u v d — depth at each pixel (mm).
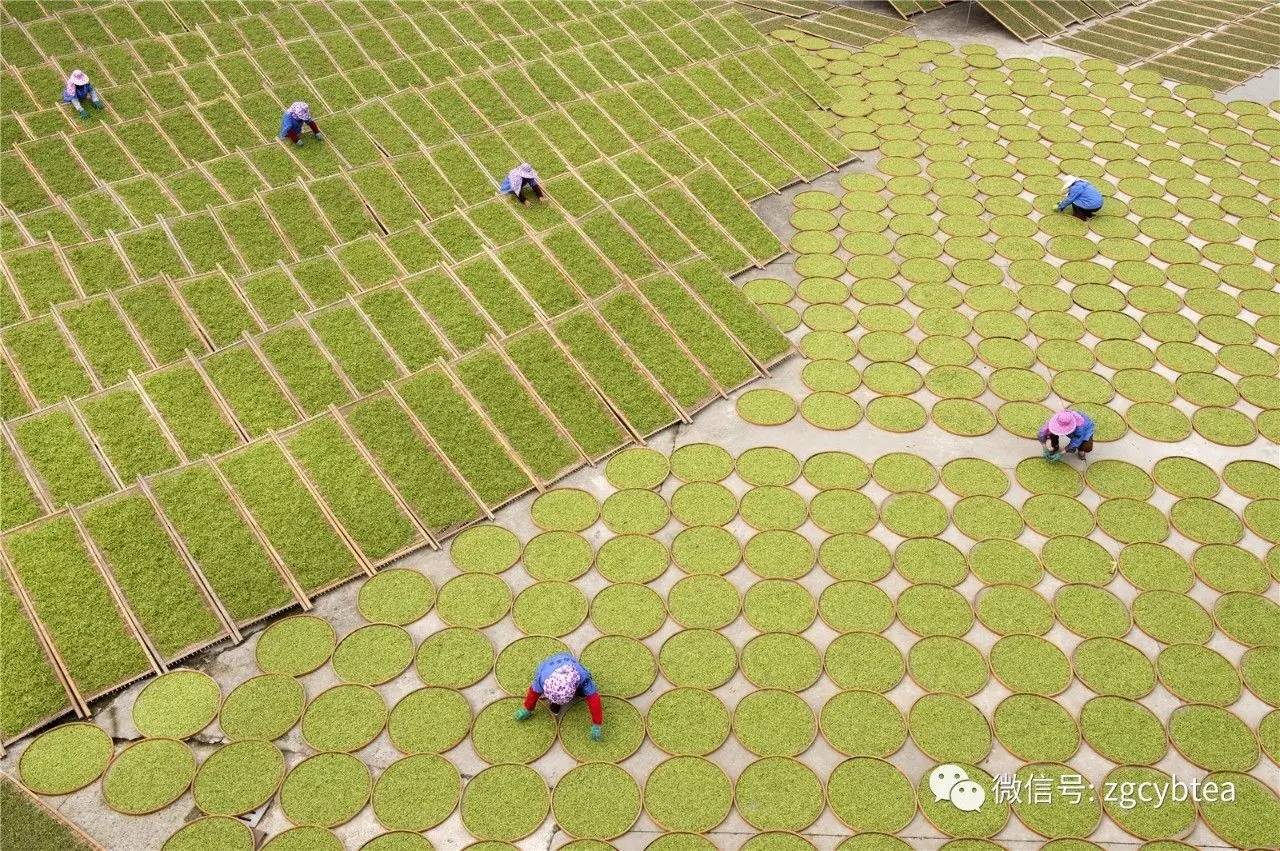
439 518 12570
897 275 17047
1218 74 23375
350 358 14133
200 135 18562
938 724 10547
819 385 14828
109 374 13555
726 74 22016
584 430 13812
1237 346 15492
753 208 18594
